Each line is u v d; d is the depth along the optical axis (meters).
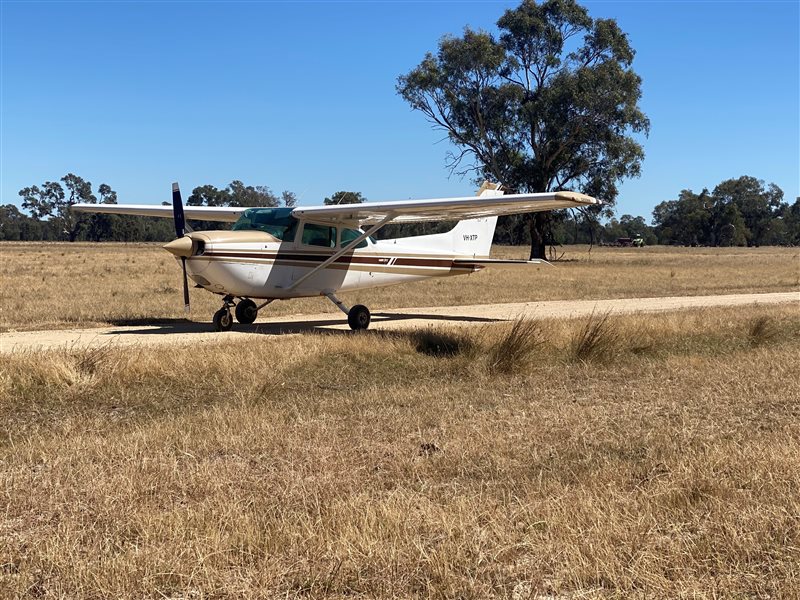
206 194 99.06
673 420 6.83
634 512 4.34
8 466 5.39
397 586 3.57
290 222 13.94
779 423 6.63
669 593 3.45
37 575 3.65
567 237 163.75
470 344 10.38
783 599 3.40
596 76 49.50
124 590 3.47
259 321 15.41
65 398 7.74
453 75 52.38
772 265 49.16
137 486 4.83
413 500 4.55
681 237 161.75
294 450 5.79
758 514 4.24
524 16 51.56
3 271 32.19
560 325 12.16
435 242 16.55
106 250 74.69
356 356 9.87
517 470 5.35
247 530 4.07
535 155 52.62
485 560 3.78
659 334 11.98
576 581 3.60
